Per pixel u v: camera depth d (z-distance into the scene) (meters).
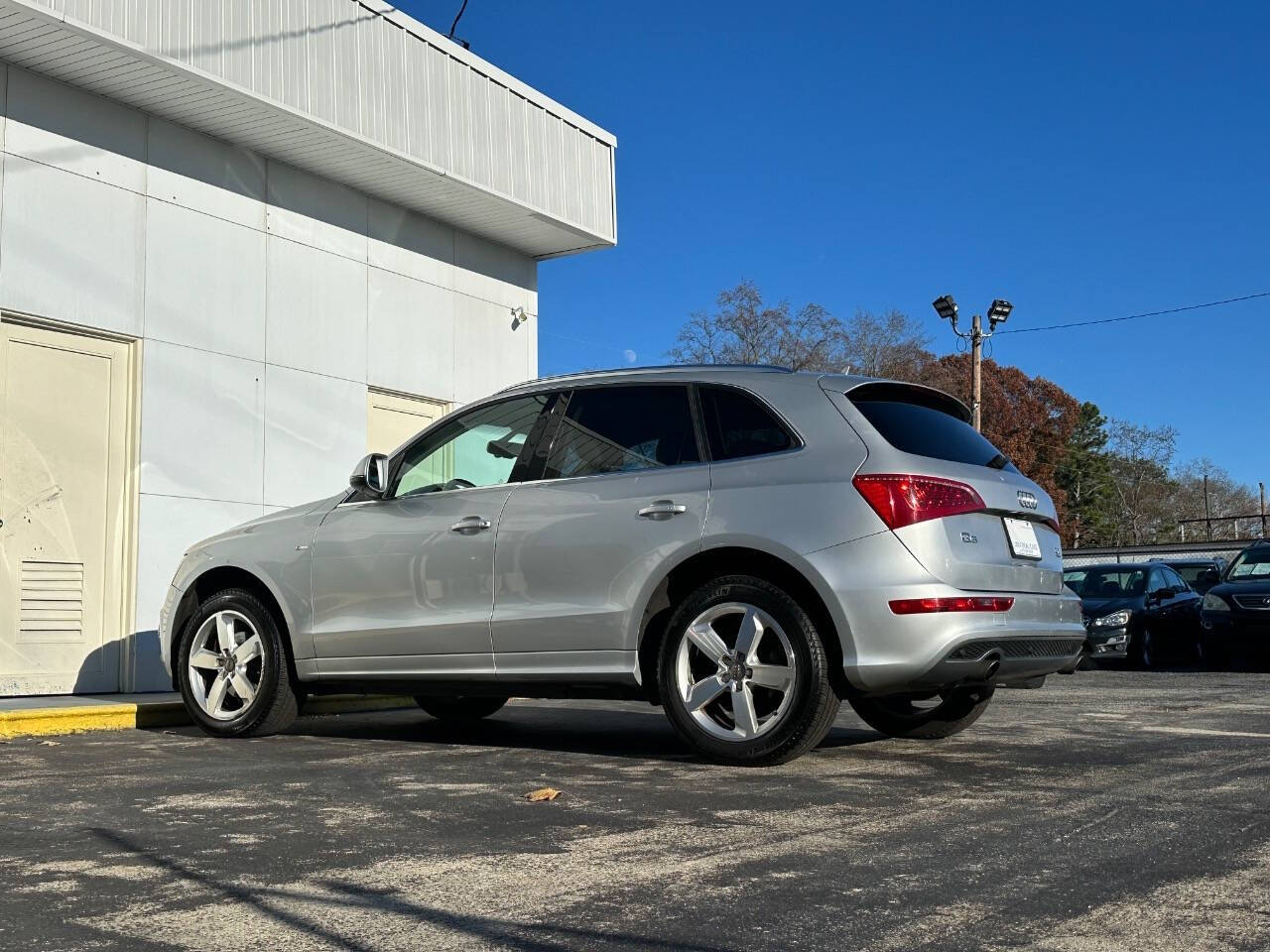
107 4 7.88
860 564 4.99
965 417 5.99
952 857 3.52
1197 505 86.50
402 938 2.76
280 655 6.58
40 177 8.46
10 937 2.78
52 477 8.59
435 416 11.94
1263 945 2.67
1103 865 3.42
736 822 4.05
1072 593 5.74
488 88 11.16
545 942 2.73
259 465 9.95
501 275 12.70
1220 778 4.95
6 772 5.38
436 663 6.02
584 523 5.63
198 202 9.56
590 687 5.62
